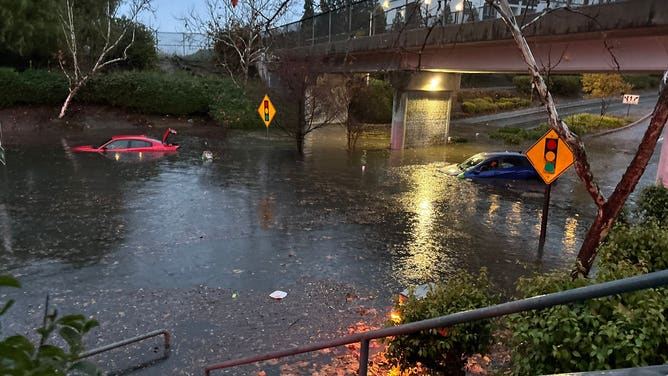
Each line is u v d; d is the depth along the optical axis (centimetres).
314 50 3178
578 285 367
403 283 998
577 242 1274
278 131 3475
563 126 720
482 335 485
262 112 3038
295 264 1086
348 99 3234
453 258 1145
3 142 2680
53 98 3372
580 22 1477
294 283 986
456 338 473
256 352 723
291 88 2794
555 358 333
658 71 1533
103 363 689
